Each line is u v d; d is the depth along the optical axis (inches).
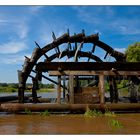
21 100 836.0
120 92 1947.6
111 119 668.7
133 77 886.4
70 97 786.2
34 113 778.2
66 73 789.2
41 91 3346.5
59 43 877.8
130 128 530.9
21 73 839.1
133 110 778.2
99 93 796.6
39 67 792.3
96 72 796.0
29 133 485.1
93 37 902.4
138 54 2268.7
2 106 769.6
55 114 767.7
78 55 1049.5
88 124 589.3
